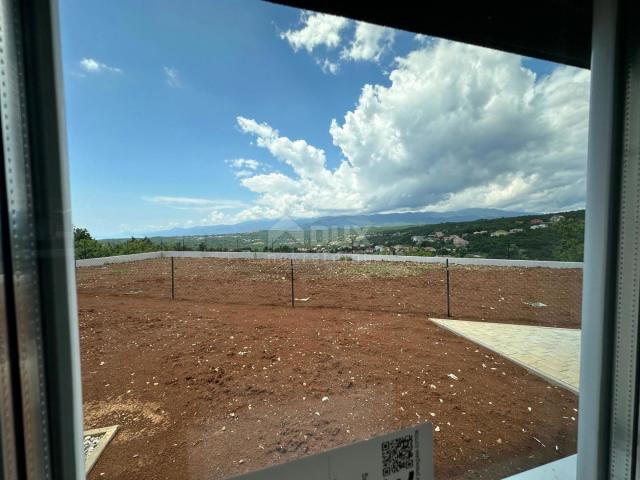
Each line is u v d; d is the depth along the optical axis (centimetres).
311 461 87
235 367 224
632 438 113
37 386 71
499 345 281
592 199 126
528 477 133
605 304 121
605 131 119
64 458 76
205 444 143
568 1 120
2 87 64
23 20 69
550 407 179
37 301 72
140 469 127
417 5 114
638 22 109
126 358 203
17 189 68
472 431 163
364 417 174
